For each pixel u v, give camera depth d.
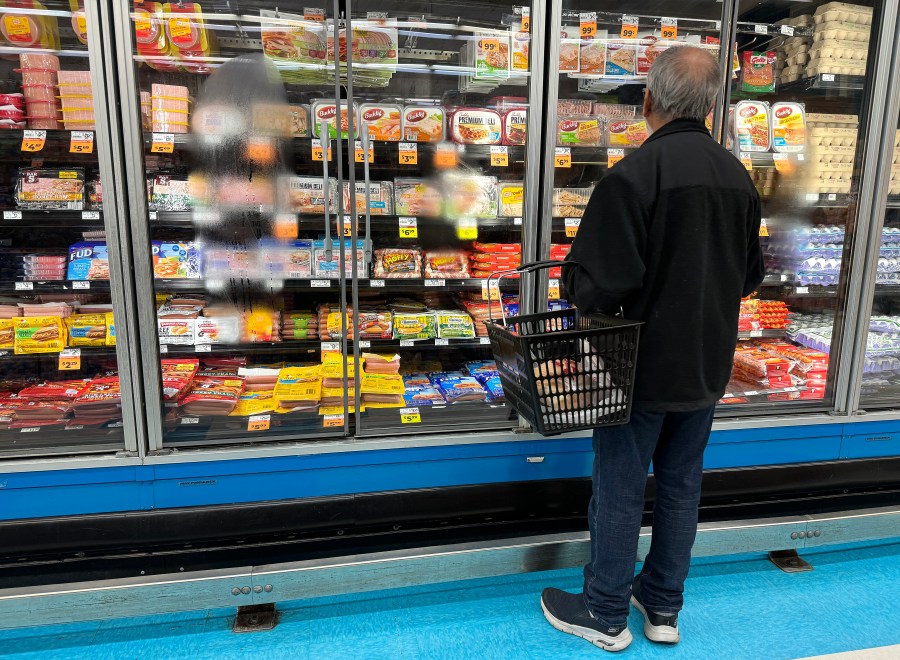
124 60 1.94
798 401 2.66
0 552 2.07
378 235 2.74
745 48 2.94
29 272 2.30
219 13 2.24
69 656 1.91
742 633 2.04
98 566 2.12
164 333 2.33
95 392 2.30
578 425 1.63
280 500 2.23
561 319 2.03
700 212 1.59
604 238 1.58
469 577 2.18
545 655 1.92
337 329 2.51
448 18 2.55
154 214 2.22
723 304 1.71
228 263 2.31
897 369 2.92
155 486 2.15
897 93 2.42
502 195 2.59
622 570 1.86
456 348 3.07
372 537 2.31
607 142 2.59
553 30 2.19
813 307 3.15
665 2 2.74
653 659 1.91
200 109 2.21
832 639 2.01
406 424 2.37
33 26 2.17
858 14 2.56
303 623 2.08
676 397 1.68
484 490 2.38
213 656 1.91
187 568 2.19
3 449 2.06
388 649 1.95
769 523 2.37
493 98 2.62
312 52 2.29
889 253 2.81
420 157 2.55
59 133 2.12
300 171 2.55
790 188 2.86
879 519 2.47
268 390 2.55
